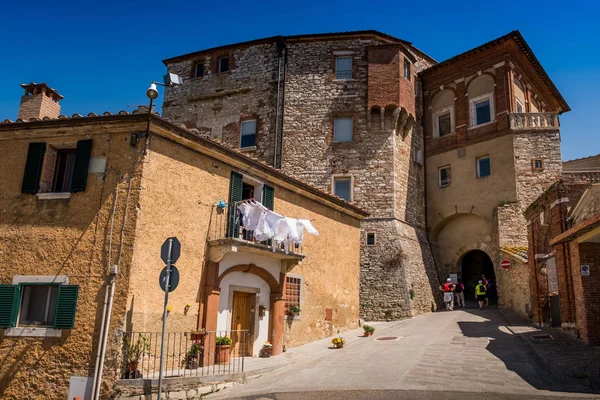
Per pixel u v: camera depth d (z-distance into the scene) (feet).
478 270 99.55
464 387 34.50
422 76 102.89
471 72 95.66
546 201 56.70
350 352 50.80
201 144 43.21
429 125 100.42
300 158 92.27
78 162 39.93
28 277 38.19
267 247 47.26
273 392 35.29
